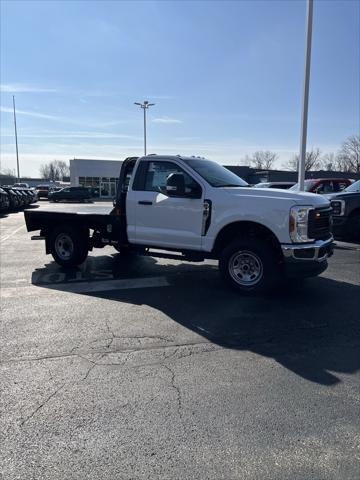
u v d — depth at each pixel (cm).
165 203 693
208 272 805
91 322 520
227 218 633
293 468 257
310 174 4647
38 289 680
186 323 517
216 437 287
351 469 256
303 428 297
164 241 706
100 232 796
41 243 1209
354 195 1177
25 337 470
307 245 589
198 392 348
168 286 697
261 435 289
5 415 314
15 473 253
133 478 249
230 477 249
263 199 609
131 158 766
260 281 618
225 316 543
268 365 401
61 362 407
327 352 432
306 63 1427
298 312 560
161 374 381
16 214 2427
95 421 306
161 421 306
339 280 736
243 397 340
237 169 4806
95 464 261
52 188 5772
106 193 5881
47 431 294
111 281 732
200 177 667
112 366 398
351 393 348
